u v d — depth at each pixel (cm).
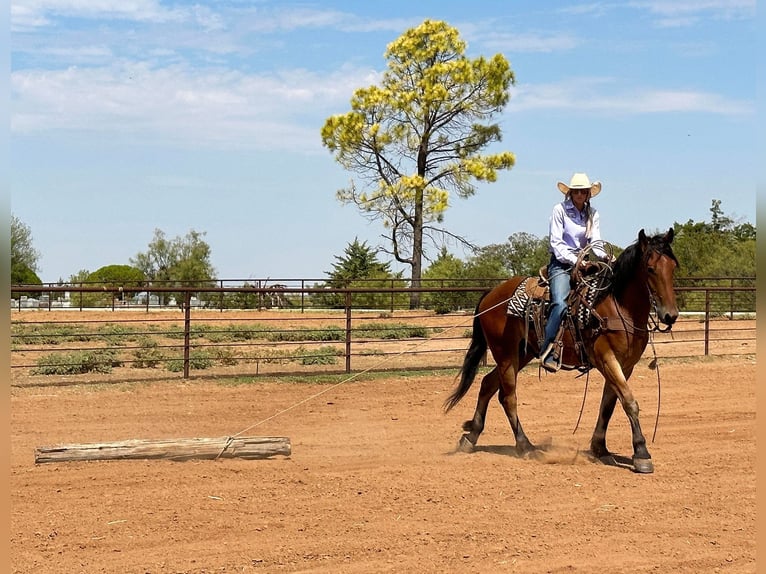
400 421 1201
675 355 1998
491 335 979
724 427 1127
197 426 1141
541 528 668
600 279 902
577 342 907
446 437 1083
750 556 609
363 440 1057
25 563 585
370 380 1595
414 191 3891
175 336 2370
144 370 1705
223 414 1236
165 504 724
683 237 3912
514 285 975
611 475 845
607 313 880
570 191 938
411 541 634
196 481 803
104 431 1094
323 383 1549
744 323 2720
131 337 2273
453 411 1287
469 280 3488
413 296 3747
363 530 659
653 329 876
